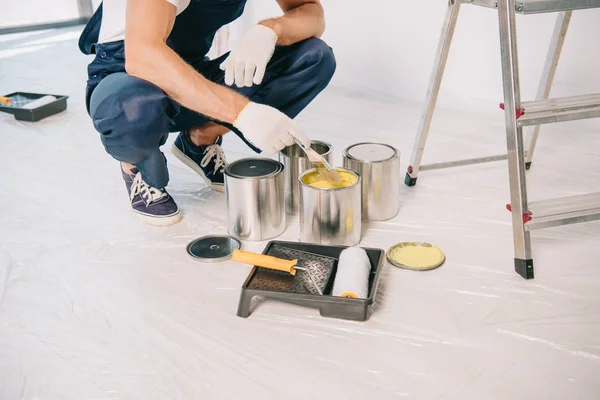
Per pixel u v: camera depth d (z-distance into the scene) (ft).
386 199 6.57
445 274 5.66
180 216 6.81
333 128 9.18
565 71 8.72
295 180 6.79
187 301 5.41
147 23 5.54
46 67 12.75
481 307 5.20
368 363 4.63
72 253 6.18
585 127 8.84
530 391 4.32
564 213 5.55
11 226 6.71
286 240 6.37
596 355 4.62
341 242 6.05
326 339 4.90
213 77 7.01
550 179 7.40
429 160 8.07
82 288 5.62
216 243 6.29
